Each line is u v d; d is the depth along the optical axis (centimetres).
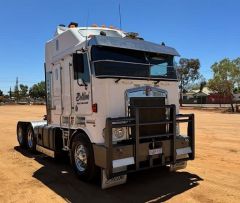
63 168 852
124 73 680
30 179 747
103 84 655
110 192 646
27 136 1123
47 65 917
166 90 743
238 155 1005
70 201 599
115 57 688
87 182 713
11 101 10294
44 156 1019
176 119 707
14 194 641
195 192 638
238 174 770
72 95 769
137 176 757
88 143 688
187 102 7969
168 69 757
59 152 859
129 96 676
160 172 791
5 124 2166
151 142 659
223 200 591
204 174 771
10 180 740
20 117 2841
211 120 2573
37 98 10975
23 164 905
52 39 881
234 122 2352
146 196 619
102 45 667
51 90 897
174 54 764
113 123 637
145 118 665
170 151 691
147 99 696
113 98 657
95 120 673
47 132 902
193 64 8775
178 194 627
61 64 829
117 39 696
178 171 801
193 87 9375
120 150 620
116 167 609
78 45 727
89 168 682
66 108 805
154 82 719
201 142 1294
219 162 902
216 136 1491
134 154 636
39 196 628
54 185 697
